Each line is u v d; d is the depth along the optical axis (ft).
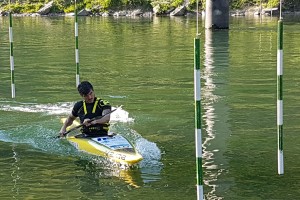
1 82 54.85
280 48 25.16
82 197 25.12
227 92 47.93
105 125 33.14
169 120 38.73
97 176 27.78
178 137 34.60
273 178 27.25
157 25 123.85
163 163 29.68
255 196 25.08
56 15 163.84
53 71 61.41
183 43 87.30
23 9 168.04
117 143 31.22
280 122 26.23
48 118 39.75
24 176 27.91
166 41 90.84
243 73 57.57
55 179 27.45
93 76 57.67
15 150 32.22
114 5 163.84
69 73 59.93
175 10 154.30
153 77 56.49
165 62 67.05
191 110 41.63
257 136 34.53
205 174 27.89
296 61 65.77
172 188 26.09
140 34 103.81
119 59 70.38
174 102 44.45
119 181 27.09
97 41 92.38
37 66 65.21
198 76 21.74
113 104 44.01
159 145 32.91
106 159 30.07
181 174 27.96
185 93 47.88
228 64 64.34
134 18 148.05
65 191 25.86
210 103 43.80
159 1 161.27
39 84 53.57
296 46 80.48
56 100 46.16
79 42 90.94
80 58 71.56
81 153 31.37
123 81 54.49
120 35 102.32
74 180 27.30
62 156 31.01
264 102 43.78
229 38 94.07
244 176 27.58
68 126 34.65
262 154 31.01
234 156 30.71
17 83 54.19
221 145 32.76
